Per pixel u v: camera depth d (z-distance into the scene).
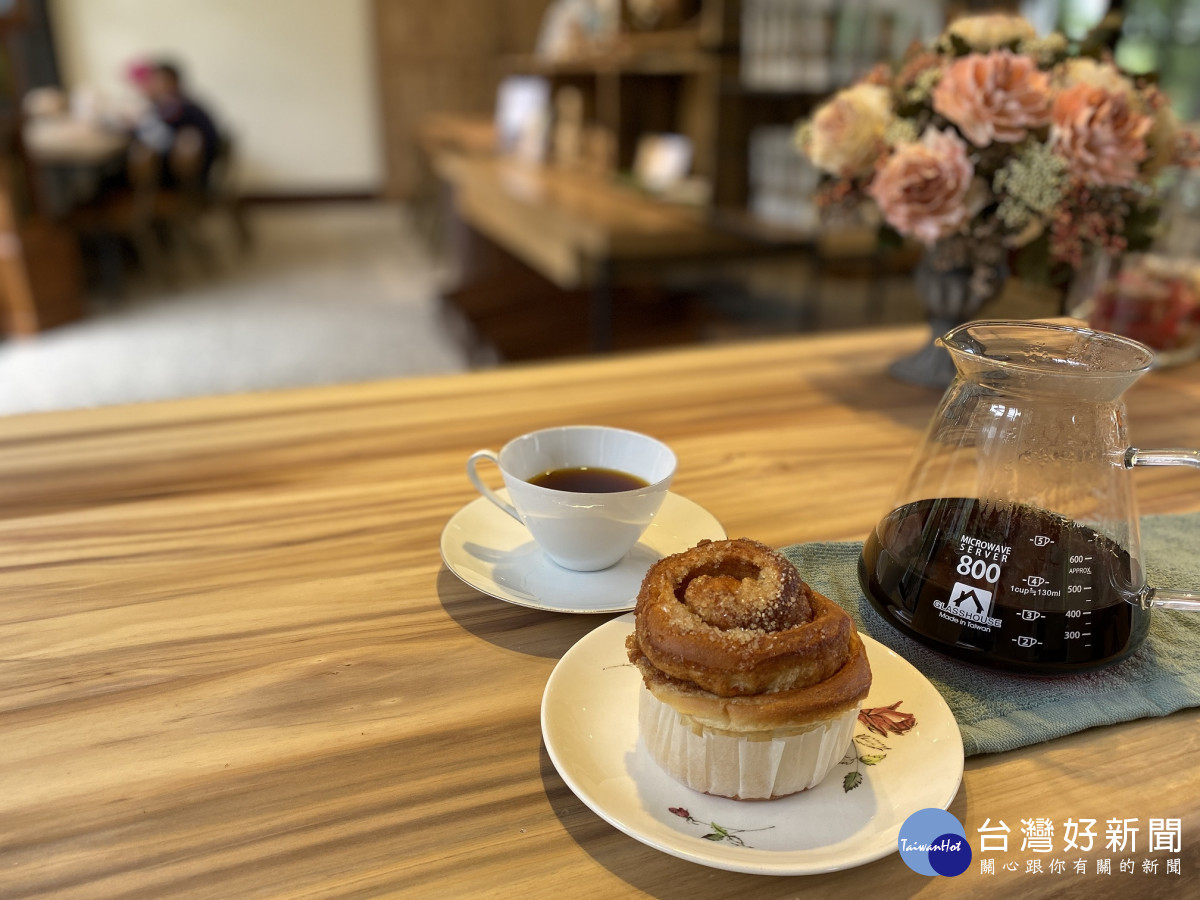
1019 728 0.44
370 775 0.41
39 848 0.37
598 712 0.43
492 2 6.80
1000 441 0.47
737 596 0.38
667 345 2.20
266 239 5.80
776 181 2.26
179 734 0.43
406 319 3.89
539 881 0.36
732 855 0.34
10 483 0.69
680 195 2.58
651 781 0.39
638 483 0.59
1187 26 2.22
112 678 0.47
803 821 0.37
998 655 0.46
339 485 0.69
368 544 0.61
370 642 0.51
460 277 4.32
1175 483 0.72
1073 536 0.46
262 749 0.43
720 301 2.61
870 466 0.74
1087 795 0.40
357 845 0.37
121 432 0.79
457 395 0.90
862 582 0.53
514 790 0.40
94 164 4.00
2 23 3.23
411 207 6.38
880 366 1.00
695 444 0.78
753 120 2.18
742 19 2.19
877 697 0.44
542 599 0.53
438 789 0.40
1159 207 0.87
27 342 3.43
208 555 0.59
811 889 0.36
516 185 3.01
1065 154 0.77
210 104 6.66
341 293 4.36
